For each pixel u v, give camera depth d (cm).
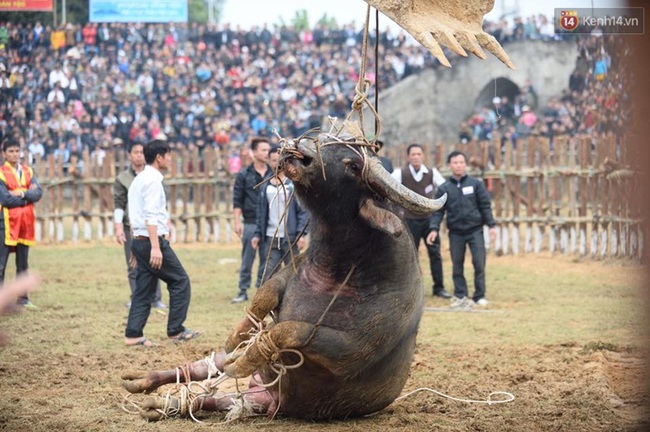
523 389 1242
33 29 4794
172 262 1603
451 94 5238
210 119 4941
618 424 1039
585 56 4547
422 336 1719
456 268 2139
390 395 1034
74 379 1319
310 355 932
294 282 996
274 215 1903
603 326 1827
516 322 1891
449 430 1001
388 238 955
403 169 2175
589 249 2988
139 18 4903
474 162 3078
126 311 2023
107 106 4769
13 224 2022
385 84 5338
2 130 4472
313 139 948
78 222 3600
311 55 5438
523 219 3061
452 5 982
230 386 1271
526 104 5019
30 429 1011
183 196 3416
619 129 3209
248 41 5406
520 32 5094
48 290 2325
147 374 1076
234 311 2047
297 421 1037
